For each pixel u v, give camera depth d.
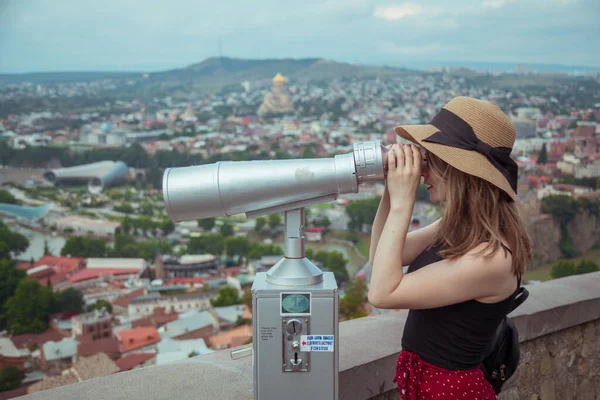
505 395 2.18
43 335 42.28
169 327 43.91
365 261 61.78
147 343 41.00
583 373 2.47
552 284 2.54
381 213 1.33
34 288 48.81
